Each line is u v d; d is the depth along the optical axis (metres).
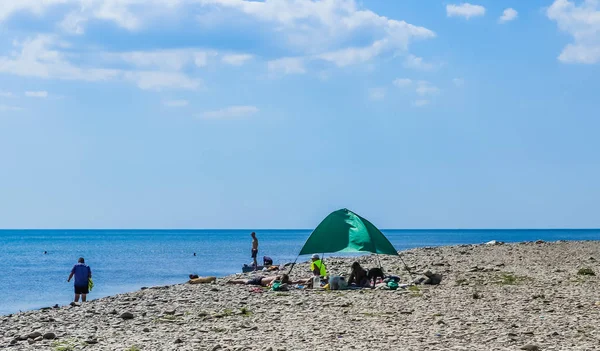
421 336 17.02
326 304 23.31
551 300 23.27
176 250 131.88
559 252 44.88
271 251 117.69
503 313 20.67
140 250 133.62
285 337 17.25
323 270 31.27
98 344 16.78
